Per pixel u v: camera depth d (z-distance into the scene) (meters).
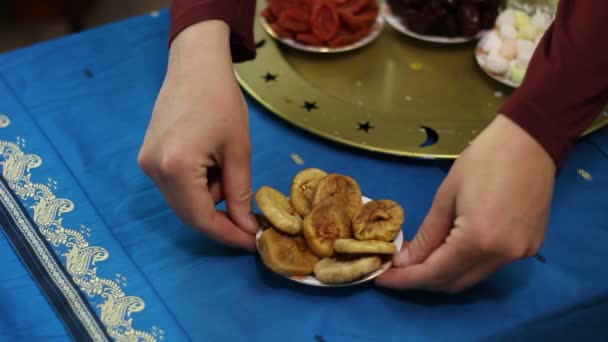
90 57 1.08
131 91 1.04
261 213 0.88
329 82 1.04
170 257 0.86
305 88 1.02
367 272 0.81
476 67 1.07
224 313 0.81
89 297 0.82
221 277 0.84
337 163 0.95
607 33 0.77
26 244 0.86
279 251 0.82
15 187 0.91
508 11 1.10
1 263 0.85
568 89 0.77
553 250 0.87
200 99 0.84
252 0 0.95
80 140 0.97
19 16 1.98
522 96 0.78
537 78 0.78
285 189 0.92
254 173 0.93
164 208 0.90
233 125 0.84
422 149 0.95
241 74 1.03
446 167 0.95
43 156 0.95
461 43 1.11
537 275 0.85
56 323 0.80
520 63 1.05
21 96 1.02
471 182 0.76
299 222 0.83
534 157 0.77
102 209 0.90
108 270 0.84
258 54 1.06
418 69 1.07
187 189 0.82
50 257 0.85
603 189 0.93
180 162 0.81
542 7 1.14
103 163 0.94
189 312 0.81
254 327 0.81
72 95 1.02
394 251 0.81
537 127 0.77
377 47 1.10
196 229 0.85
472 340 0.80
